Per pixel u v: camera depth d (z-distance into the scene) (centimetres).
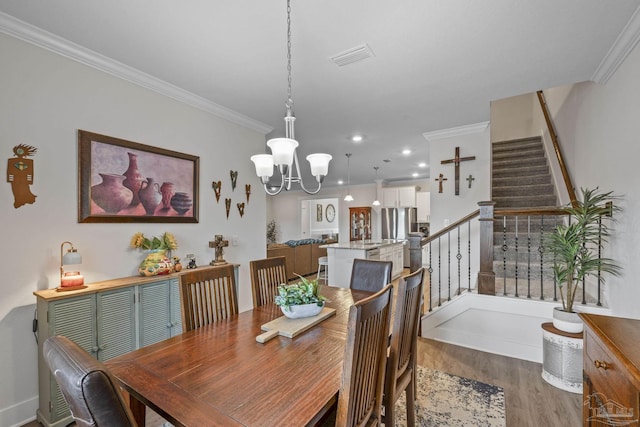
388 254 696
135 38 213
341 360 134
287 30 203
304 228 1086
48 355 82
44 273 212
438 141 446
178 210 299
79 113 231
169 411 99
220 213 345
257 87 290
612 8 182
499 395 231
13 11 185
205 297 192
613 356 104
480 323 312
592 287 307
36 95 210
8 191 198
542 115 529
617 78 243
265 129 406
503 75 269
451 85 288
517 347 294
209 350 145
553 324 255
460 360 289
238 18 191
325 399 105
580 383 231
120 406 73
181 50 228
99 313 215
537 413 209
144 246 264
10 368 196
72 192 227
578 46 223
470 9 183
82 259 231
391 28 201
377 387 136
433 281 455
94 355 211
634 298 215
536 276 357
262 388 112
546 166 486
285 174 191
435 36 210
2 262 195
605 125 272
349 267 584
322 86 288
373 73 263
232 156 361
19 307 201
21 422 199
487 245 308
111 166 249
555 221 409
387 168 729
